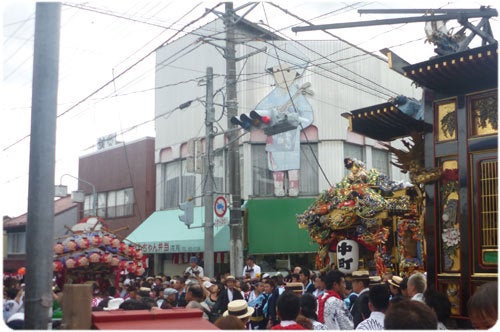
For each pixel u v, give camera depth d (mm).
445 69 7055
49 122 3961
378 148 20141
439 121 7590
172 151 21797
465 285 6965
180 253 20609
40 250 3799
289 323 4918
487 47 6602
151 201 22469
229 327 4359
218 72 20109
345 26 7074
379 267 10719
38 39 4035
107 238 12820
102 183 24656
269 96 18891
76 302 3645
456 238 7277
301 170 18844
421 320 3234
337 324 5996
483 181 7000
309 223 12227
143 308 6062
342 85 19375
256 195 18766
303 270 10211
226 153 19703
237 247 13180
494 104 7023
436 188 7562
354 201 11312
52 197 3898
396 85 20844
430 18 7262
